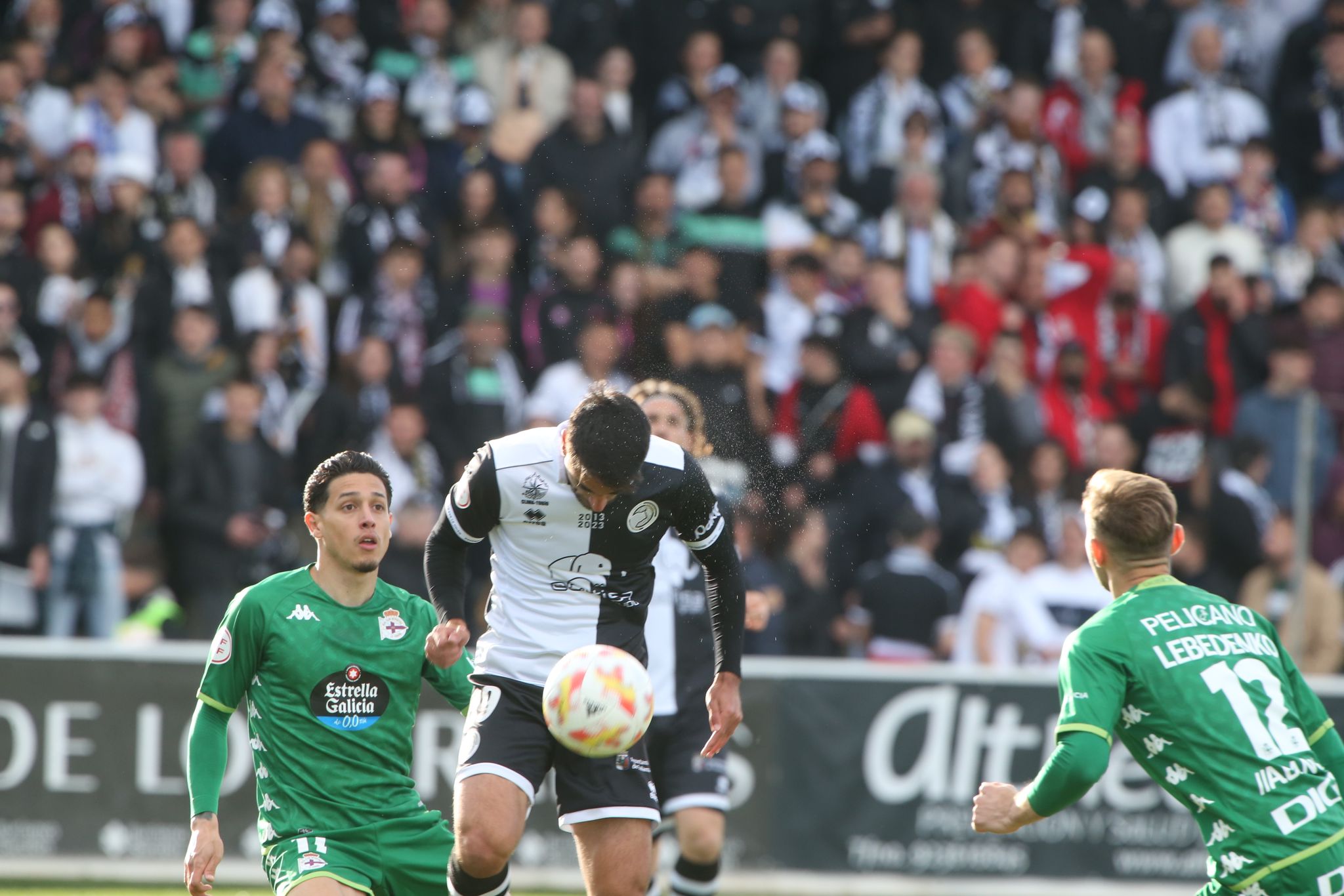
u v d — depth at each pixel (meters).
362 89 42.88
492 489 15.64
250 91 41.62
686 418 20.14
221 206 40.12
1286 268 43.62
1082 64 45.56
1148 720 14.30
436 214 40.44
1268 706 14.24
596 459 14.91
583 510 15.66
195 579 33.47
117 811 27.02
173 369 35.31
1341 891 13.66
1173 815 28.02
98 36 42.66
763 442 36.34
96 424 33.78
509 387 36.62
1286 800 13.88
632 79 46.72
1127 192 42.28
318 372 37.09
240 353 35.22
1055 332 40.12
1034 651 32.72
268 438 34.75
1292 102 47.62
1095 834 27.97
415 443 34.53
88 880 26.81
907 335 39.12
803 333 39.25
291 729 15.94
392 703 16.27
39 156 39.94
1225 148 45.47
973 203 43.66
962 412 37.03
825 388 36.88
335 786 15.91
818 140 43.09
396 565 32.41
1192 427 38.59
